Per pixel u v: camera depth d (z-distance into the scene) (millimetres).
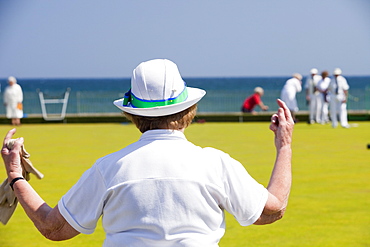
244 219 3732
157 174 3639
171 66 3842
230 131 30766
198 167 3676
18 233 10148
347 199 12711
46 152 21953
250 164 18250
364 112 39000
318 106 35156
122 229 3645
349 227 10344
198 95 3861
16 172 3951
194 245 3574
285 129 4008
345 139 25984
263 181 15008
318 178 15492
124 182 3637
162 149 3738
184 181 3621
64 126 35906
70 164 18641
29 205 3852
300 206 12055
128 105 3873
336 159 19312
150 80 3754
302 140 25578
